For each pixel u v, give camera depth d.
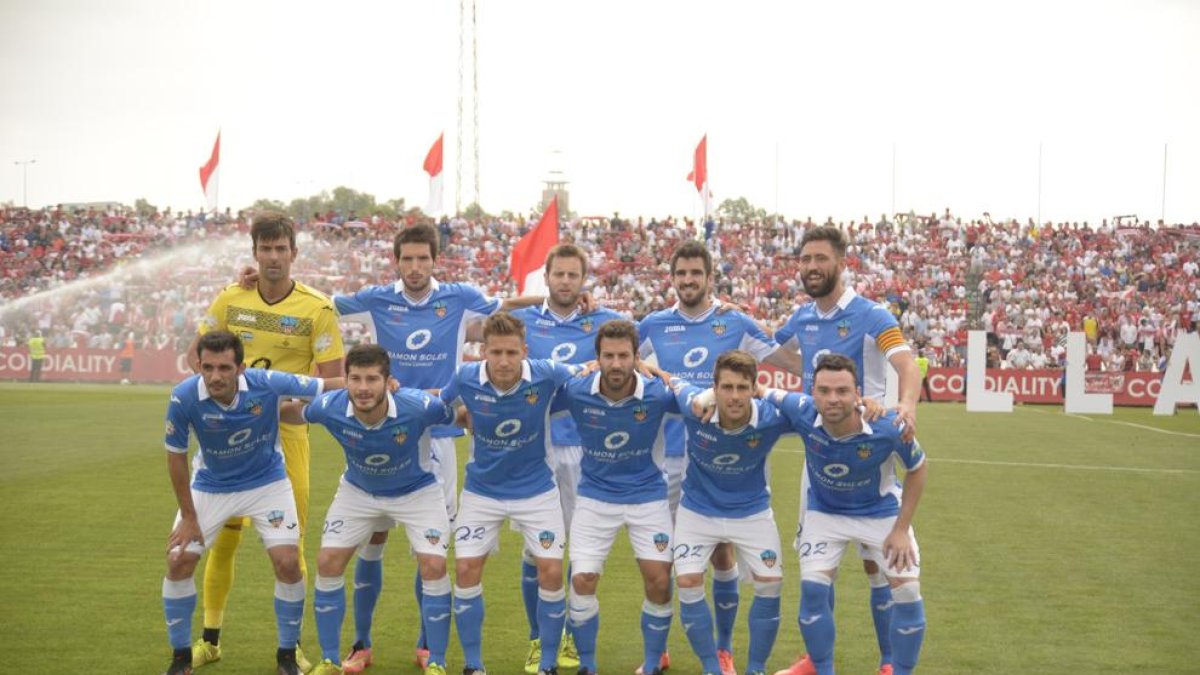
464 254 42.44
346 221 44.44
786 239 43.28
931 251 42.22
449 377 8.16
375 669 7.10
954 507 13.14
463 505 7.04
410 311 8.12
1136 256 41.22
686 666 7.27
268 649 7.38
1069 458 18.09
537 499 6.97
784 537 11.41
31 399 26.69
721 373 6.43
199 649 7.05
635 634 7.91
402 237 8.00
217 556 7.18
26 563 9.61
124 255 40.38
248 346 7.70
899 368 6.95
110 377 34.00
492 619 8.23
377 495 6.91
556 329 8.17
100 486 13.84
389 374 6.74
